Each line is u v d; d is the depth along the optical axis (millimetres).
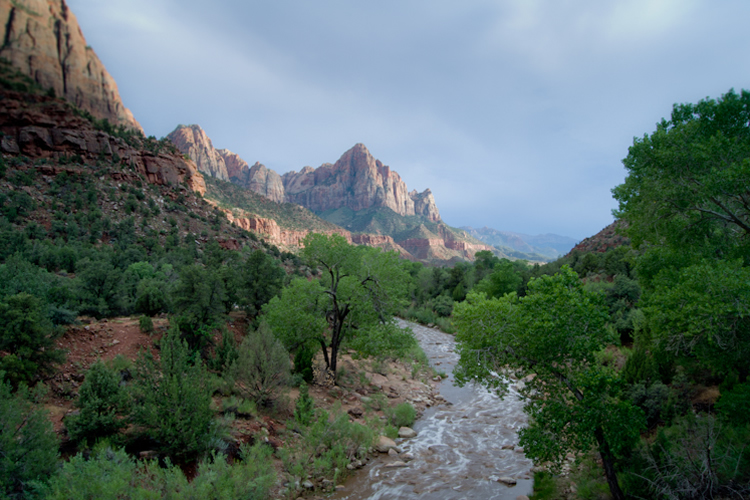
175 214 89500
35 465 7000
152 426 9406
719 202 10875
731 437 9180
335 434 12633
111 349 13766
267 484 8922
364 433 13234
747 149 10672
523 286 49938
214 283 16359
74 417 8828
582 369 9055
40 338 10844
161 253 61125
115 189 86500
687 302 9430
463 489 10609
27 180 73875
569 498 9641
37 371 10875
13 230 51188
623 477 8984
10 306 10703
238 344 18172
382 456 12898
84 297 18703
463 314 10227
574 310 8797
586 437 8531
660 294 10445
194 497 7578
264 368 13719
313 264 20469
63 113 99500
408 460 12703
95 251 52062
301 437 12680
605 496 9117
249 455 10203
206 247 74625
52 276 21828
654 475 8508
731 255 11164
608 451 8922
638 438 9203
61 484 6656
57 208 69375
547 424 9164
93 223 66562
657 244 13125
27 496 6578
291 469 10641
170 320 15570
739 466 8141
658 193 11523
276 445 11695
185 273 15859
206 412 10055
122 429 9633
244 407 12641
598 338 8852
